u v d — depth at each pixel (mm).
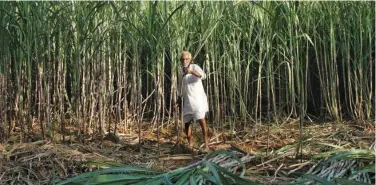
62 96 5547
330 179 3697
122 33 6070
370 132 6062
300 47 6926
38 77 5469
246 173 4113
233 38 6441
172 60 6039
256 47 7277
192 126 6742
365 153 3936
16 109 6078
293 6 5027
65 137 5773
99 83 6078
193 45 7117
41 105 5391
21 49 5328
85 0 5664
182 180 3240
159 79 5770
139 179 3389
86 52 5652
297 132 6363
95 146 5402
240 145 5879
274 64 7543
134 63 5957
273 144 5844
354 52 6824
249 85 7500
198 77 5508
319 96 7973
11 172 4133
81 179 3422
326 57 7449
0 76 5355
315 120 7434
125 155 5039
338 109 7625
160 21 5887
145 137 6277
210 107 7250
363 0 6719
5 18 5227
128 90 6758
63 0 5633
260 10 6199
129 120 6684
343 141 5527
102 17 6070
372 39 7012
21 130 5414
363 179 3584
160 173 3561
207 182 3381
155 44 5391
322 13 6879
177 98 6461
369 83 7086
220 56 6930
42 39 5594
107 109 6699
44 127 5770
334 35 7223
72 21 5773
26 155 4570
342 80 7855
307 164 4344
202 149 5543
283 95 7633
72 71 6473
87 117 6375
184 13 6344
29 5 5234
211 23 6062
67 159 4406
